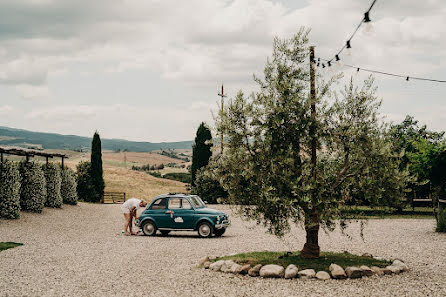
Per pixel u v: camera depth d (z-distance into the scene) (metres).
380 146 9.12
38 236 15.88
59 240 15.17
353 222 21.58
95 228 19.98
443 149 17.80
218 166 9.62
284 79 9.33
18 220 18.94
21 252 12.20
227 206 31.11
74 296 7.68
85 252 12.48
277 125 9.06
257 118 9.36
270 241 15.28
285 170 8.77
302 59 9.58
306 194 8.70
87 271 9.80
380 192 8.95
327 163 9.77
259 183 9.04
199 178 34.91
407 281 8.55
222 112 9.54
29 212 21.50
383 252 12.43
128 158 150.00
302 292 7.82
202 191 34.50
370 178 9.17
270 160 9.01
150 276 9.30
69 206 27.75
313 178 8.73
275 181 8.92
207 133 37.47
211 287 8.31
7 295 7.71
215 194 34.00
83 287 8.32
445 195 18.08
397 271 9.35
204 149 37.34
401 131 33.78
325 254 10.82
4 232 16.02
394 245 13.93
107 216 26.11
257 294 7.76
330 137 9.29
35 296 7.66
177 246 13.98
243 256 10.68
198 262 10.91
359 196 9.36
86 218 23.72
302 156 9.64
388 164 9.15
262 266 9.52
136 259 11.38
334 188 9.30
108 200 49.78
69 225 20.09
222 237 16.84
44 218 20.89
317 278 8.82
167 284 8.58
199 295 7.75
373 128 9.49
